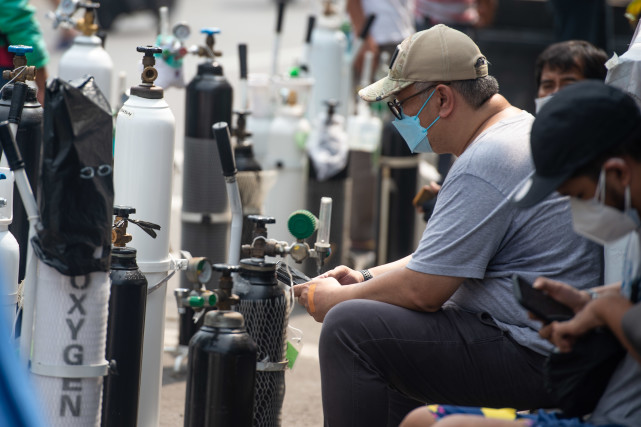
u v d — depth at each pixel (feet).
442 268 14.94
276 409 15.94
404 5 35.37
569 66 21.42
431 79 15.81
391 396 16.81
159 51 16.71
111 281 14.99
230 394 13.91
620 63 15.62
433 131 16.17
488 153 14.99
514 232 15.05
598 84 11.91
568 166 11.67
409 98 16.12
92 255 13.00
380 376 15.29
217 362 13.84
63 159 12.62
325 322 15.44
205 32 22.40
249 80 26.78
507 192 14.88
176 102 51.78
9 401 8.38
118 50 70.69
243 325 14.30
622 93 11.78
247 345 14.07
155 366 17.04
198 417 13.98
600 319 11.69
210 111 22.07
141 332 15.35
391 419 16.93
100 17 79.20
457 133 15.99
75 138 12.64
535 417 12.64
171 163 16.81
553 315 12.38
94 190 12.84
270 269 15.72
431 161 40.11
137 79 53.47
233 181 15.81
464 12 35.14
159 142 16.53
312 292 16.33
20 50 18.07
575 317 11.92
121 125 16.56
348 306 15.34
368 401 15.16
